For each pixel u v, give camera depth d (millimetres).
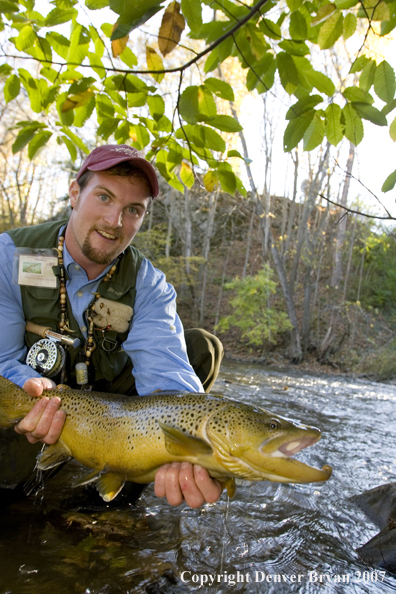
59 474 3045
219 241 27344
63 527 2311
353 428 5121
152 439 2049
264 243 19188
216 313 22141
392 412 6707
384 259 22031
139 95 2760
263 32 2275
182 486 1948
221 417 1960
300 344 17078
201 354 3182
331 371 15055
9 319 2543
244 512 2656
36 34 2514
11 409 2277
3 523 2295
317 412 5980
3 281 2570
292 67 2244
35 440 2271
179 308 22844
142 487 2695
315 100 2238
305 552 2232
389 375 13305
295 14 2176
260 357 16984
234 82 16234
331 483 3199
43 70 2723
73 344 2568
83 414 2246
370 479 3318
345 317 18297
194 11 1992
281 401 6523
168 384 2420
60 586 1803
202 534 2332
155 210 24781
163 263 21062
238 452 1878
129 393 3023
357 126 2314
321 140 2375
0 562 1940
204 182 3018
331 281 20953
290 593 1881
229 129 2457
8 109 13000
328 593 1898
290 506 2777
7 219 27562
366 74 2256
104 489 2164
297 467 1805
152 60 2531
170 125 2924
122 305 2674
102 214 2451
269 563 2105
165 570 1978
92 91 2598
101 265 2633
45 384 2350
